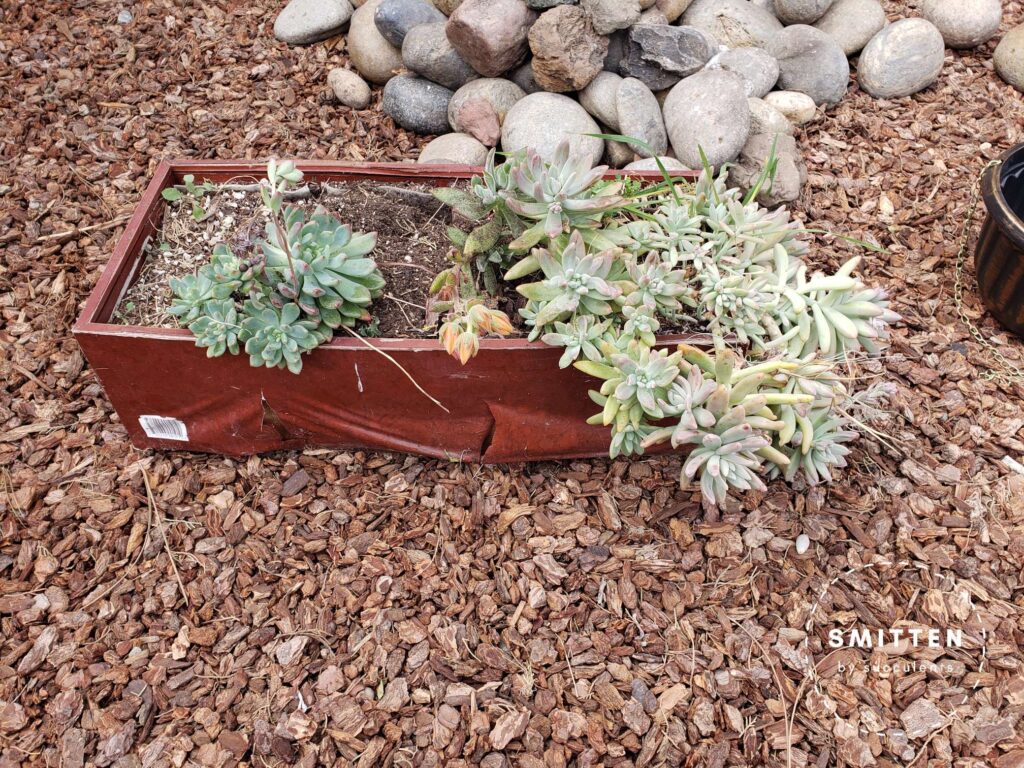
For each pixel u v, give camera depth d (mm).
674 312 1747
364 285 1730
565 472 1961
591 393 1666
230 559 1787
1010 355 2234
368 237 1729
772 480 1936
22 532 1811
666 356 1731
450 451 1921
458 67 2738
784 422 1575
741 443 1522
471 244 1709
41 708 1575
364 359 1708
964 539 1839
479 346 1657
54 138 2727
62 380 2100
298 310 1632
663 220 1795
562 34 2547
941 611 1734
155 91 2916
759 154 2543
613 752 1534
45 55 2996
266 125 2820
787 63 2879
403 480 1931
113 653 1643
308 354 1706
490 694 1606
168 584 1741
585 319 1610
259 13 3201
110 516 1844
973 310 2340
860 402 1916
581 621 1710
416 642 1673
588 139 2539
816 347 1774
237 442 1920
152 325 1781
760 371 1581
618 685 1623
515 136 2547
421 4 2797
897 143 2826
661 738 1552
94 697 1581
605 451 1941
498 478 1942
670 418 1834
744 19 2914
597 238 1692
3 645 1648
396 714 1579
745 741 1555
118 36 3092
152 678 1610
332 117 2873
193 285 1694
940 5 3131
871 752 1551
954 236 2539
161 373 1755
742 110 2514
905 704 1615
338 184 2072
